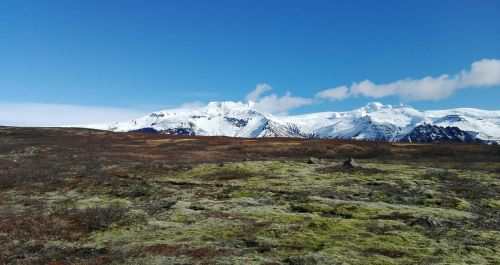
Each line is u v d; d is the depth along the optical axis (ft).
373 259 76.33
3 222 110.83
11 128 478.59
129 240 94.12
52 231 103.86
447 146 331.36
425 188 151.53
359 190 148.46
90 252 86.58
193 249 83.25
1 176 189.57
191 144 379.96
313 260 75.61
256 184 161.79
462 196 140.77
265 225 100.68
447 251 81.71
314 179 171.01
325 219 105.29
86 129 507.30
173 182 173.58
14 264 79.97
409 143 368.07
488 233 95.40
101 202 139.74
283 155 317.83
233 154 314.96
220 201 132.77
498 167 226.17
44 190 165.48
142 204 134.72
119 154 301.63
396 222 103.60
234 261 75.31
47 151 313.73
